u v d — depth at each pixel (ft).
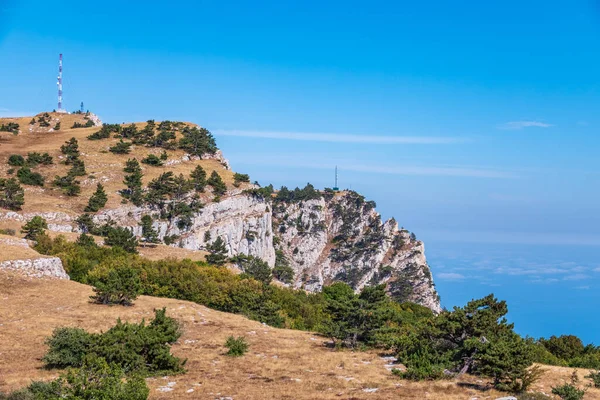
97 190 451.12
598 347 224.33
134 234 436.76
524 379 111.86
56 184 463.42
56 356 114.62
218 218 522.88
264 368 126.21
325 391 107.45
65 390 87.66
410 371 119.44
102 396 84.69
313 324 215.92
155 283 220.64
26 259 196.03
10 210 378.53
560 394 109.19
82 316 160.66
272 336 164.35
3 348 128.36
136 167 522.88
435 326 136.77
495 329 131.23
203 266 294.66
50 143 581.12
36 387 92.48
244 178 588.91
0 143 565.12
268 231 589.32
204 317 181.06
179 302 196.65
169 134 617.21
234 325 175.11
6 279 183.73
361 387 111.34
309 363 132.05
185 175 547.08
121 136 615.16
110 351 116.06
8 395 90.53
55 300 175.42
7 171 467.93
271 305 205.57
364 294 162.09
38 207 401.90
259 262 340.59
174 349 141.38
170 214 483.92
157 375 117.50
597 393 115.14
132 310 173.17
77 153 535.60
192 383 111.96
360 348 150.92
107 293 177.88
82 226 400.06
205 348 144.15
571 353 219.00
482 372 120.57
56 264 204.44
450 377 120.26
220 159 634.84
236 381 114.42
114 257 271.28
